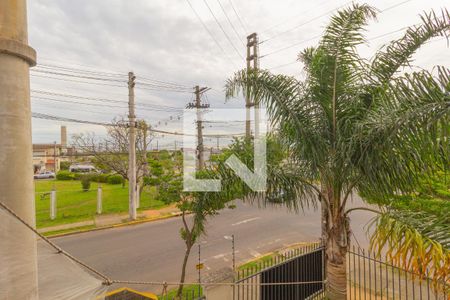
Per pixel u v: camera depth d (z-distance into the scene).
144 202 17.88
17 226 2.08
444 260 2.79
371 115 3.83
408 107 3.19
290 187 4.50
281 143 4.58
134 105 14.07
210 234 11.42
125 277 7.63
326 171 4.29
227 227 12.49
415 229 3.26
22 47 2.36
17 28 2.35
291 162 4.71
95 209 15.82
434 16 3.69
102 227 12.45
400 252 3.21
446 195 8.28
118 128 19.69
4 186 2.21
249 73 4.62
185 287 7.00
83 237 11.20
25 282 2.10
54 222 13.15
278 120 4.38
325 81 4.33
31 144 2.46
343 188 4.52
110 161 18.59
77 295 2.50
